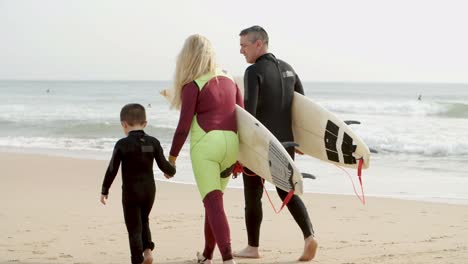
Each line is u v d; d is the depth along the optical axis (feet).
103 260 15.70
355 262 14.90
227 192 29.71
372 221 22.26
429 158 45.39
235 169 14.66
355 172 37.47
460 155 46.96
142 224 13.60
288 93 15.34
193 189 30.55
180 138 13.19
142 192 13.32
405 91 257.14
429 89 301.02
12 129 73.26
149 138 13.61
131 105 13.64
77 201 26.66
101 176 35.68
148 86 347.56
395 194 29.60
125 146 13.25
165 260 15.75
